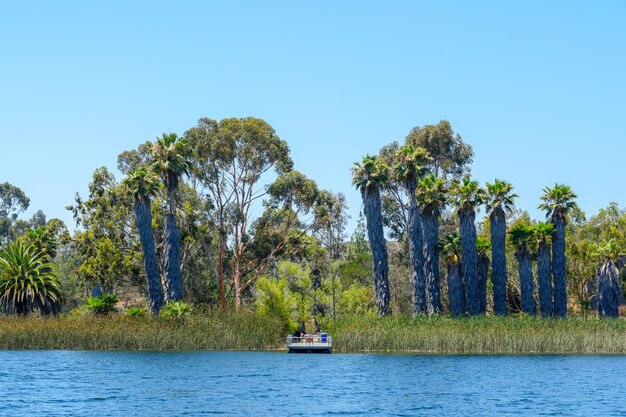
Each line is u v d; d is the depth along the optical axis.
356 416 43.34
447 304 118.88
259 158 116.94
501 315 92.94
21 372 61.78
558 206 98.75
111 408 45.00
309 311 95.00
